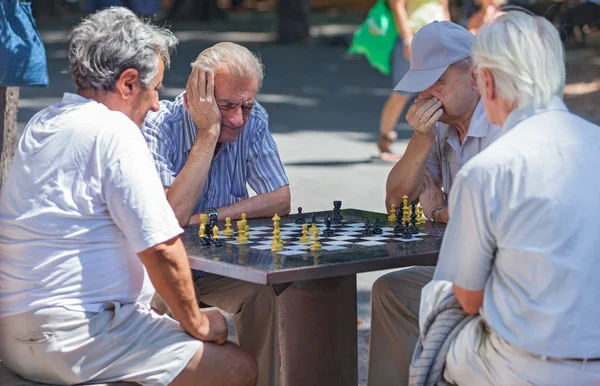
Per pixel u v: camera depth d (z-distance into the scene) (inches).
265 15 2812.5
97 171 224.5
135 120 243.1
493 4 719.7
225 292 288.2
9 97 377.1
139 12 971.9
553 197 195.2
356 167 711.1
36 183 225.8
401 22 701.9
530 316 197.2
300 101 1128.8
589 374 197.2
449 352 214.5
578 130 202.5
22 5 348.2
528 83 203.3
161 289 226.7
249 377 237.3
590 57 1365.7
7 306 227.5
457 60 285.1
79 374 225.0
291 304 264.7
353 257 236.5
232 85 293.0
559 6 1165.7
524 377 199.6
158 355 228.8
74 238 224.4
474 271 203.5
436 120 288.5
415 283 267.1
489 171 198.4
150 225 222.7
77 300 224.8
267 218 311.4
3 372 235.8
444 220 293.0
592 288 195.3
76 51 237.0
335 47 1856.5
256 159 319.3
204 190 313.6
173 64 1521.9
